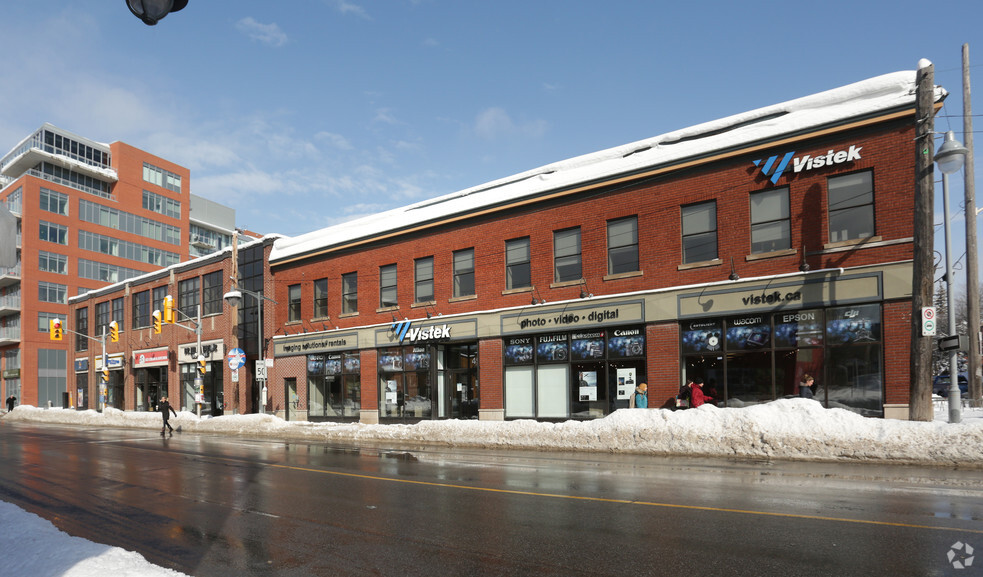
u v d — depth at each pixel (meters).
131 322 44.91
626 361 20.11
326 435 23.56
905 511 8.20
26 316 60.81
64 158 65.81
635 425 16.16
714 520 7.97
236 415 28.92
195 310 38.59
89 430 32.31
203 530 8.34
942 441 12.26
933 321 13.95
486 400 23.17
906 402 15.23
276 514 9.21
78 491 11.92
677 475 11.81
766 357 17.47
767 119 18.31
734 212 18.30
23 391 59.94
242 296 34.41
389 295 27.12
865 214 16.33
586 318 20.80
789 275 17.06
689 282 18.91
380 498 10.21
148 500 10.75
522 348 22.48
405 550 7.04
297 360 30.61
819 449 13.43
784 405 14.77
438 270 25.28
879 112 15.95
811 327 16.84
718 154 18.48
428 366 25.41
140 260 72.56
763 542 6.90
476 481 11.73
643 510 8.68
